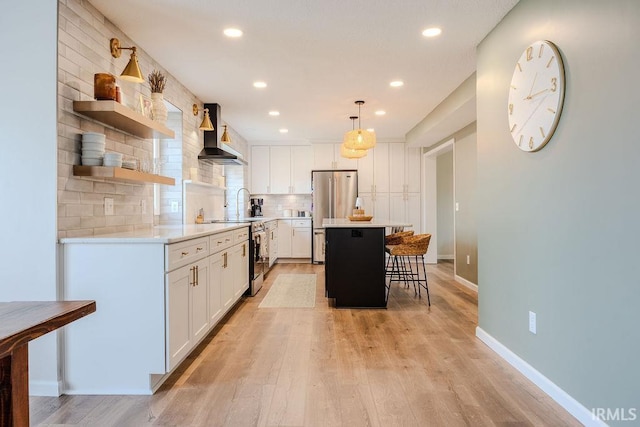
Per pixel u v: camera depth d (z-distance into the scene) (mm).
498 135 2617
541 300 2125
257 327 3262
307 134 6621
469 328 3211
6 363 964
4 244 2080
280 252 7172
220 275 3125
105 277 2105
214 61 3277
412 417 1835
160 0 2311
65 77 2141
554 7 1973
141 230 2871
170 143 3883
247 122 5699
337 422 1795
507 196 2498
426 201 6906
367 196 7027
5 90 2074
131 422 1804
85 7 2312
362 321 3428
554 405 1943
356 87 4020
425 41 2908
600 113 1660
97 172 2207
